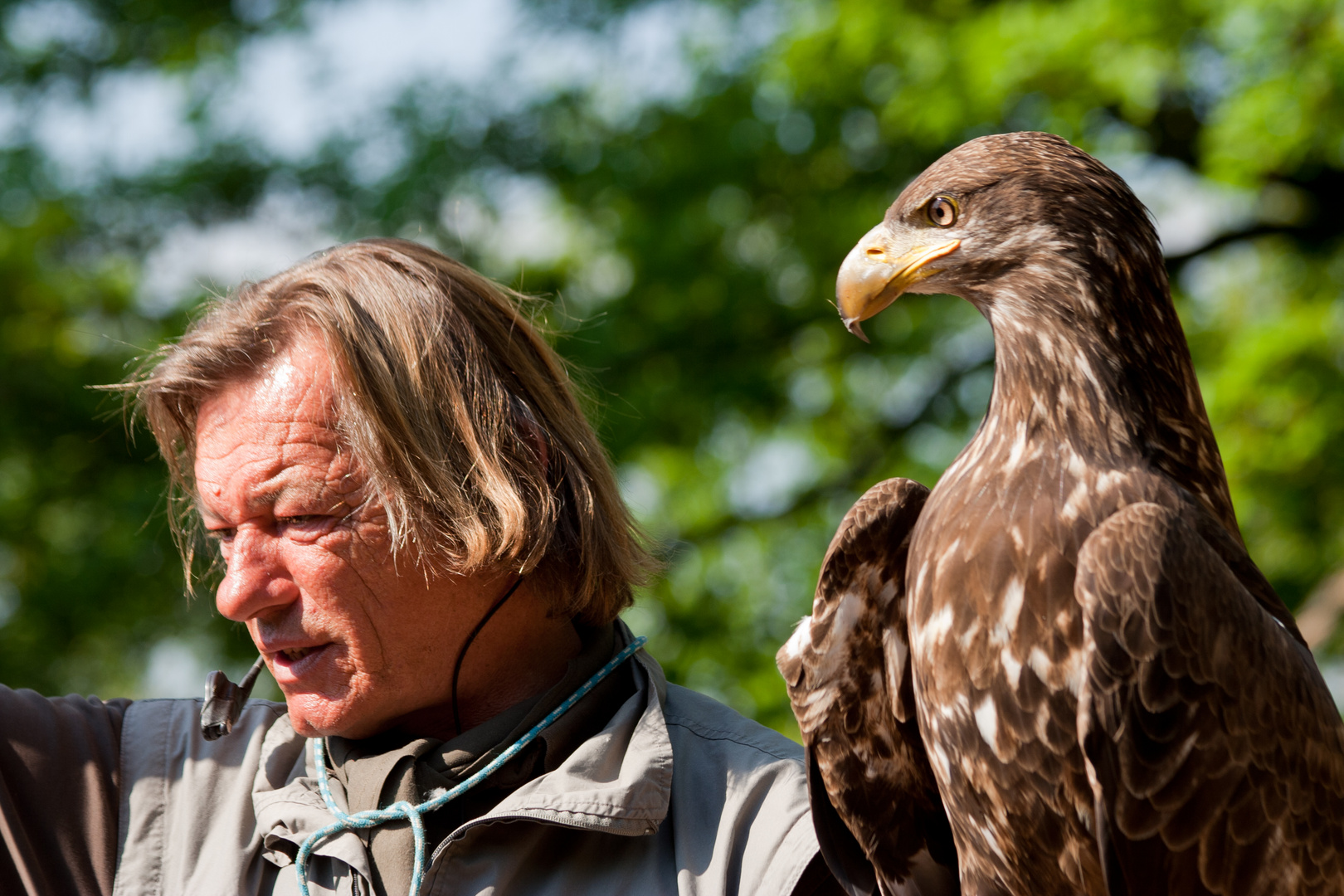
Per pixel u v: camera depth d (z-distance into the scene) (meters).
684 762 2.00
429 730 2.03
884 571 2.21
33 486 9.43
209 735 1.96
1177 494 2.01
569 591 2.04
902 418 9.86
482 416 1.98
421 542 1.91
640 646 2.10
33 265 9.22
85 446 9.50
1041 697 1.97
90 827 1.98
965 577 2.02
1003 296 2.15
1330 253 8.43
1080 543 1.96
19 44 10.02
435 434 1.94
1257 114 6.49
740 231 9.22
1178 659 1.88
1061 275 2.09
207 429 1.97
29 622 9.23
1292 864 1.99
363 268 2.03
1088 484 2.00
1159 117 8.16
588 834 1.88
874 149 9.02
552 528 1.98
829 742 2.21
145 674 10.18
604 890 1.84
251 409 1.93
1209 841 1.95
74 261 9.70
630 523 2.22
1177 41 6.86
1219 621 1.92
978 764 2.05
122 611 9.35
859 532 2.18
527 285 9.22
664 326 9.23
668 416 8.93
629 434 8.70
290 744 2.08
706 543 9.23
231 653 9.48
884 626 2.22
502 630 2.00
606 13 9.38
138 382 2.18
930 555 2.07
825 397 9.67
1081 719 1.91
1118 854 1.93
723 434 9.31
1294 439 7.21
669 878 1.86
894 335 9.48
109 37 10.15
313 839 1.87
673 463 9.26
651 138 9.16
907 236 2.24
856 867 2.21
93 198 9.62
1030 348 2.10
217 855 1.95
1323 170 8.38
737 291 9.06
